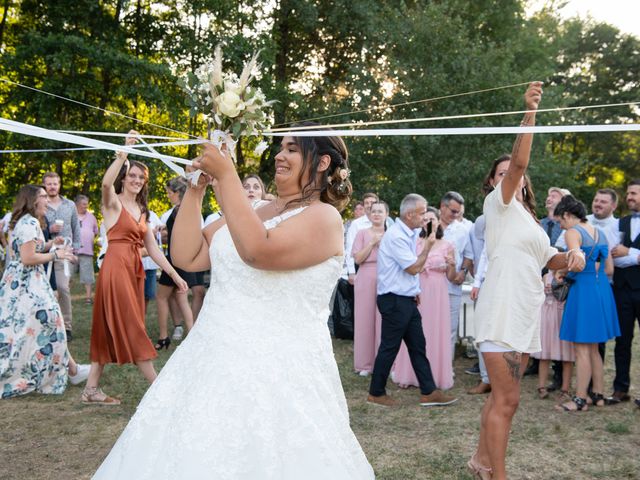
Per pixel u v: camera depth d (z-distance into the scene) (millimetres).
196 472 1606
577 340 4645
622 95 30797
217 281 1876
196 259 2111
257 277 1809
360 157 15039
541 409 4762
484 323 2982
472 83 15242
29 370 4770
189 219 2076
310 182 1899
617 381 4992
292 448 1690
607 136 30078
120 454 1761
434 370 5312
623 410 4734
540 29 23047
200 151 1840
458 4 17797
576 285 4707
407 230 4734
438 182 15172
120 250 4449
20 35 13938
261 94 1764
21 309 4801
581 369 4742
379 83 15430
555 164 16969
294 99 15336
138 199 4684
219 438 1648
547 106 16938
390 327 4754
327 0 17078
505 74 16000
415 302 4816
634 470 3500
